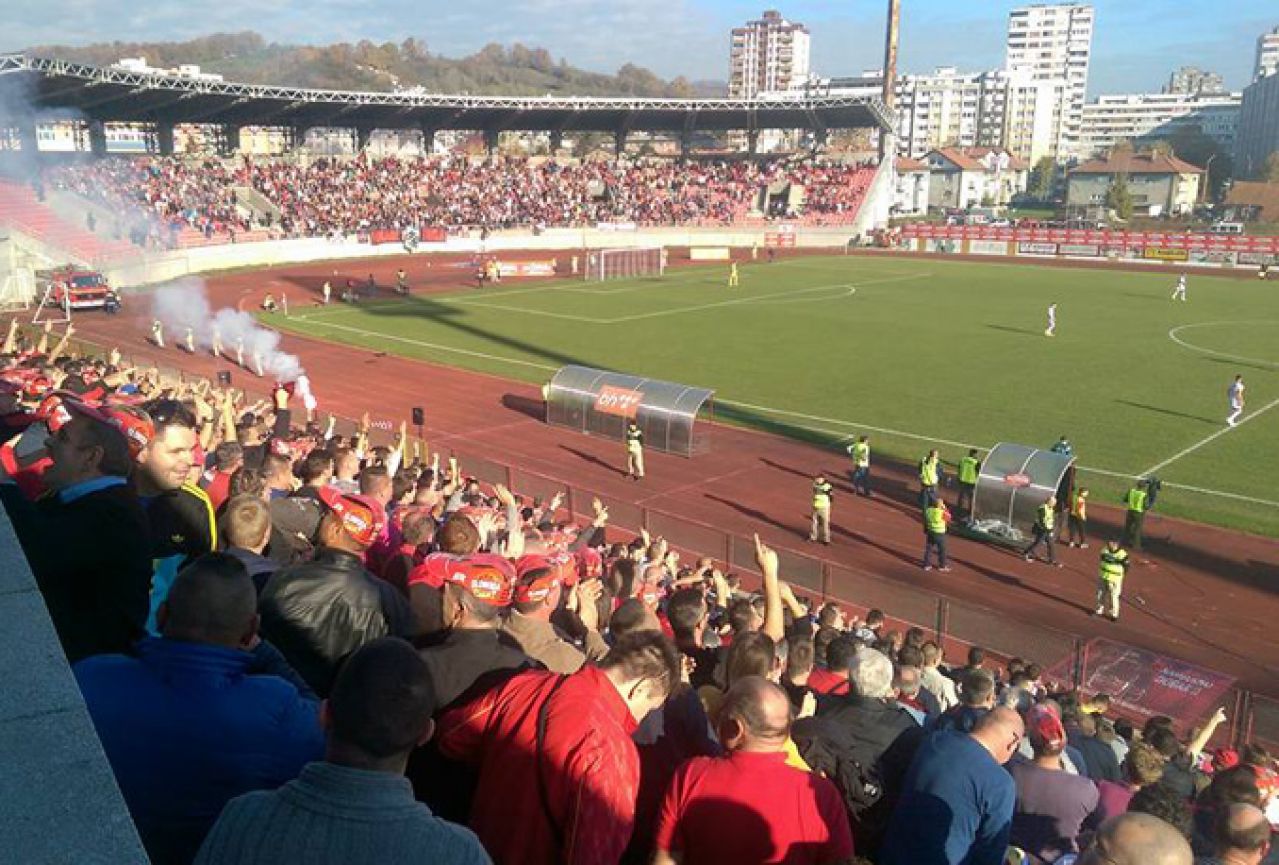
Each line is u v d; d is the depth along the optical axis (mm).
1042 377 46062
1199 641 21594
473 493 19141
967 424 38062
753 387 44219
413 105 100938
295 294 71250
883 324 61000
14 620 3102
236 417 22625
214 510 7980
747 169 119188
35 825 2357
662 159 125750
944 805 5473
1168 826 3832
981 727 5824
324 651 5473
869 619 16625
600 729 4219
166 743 3844
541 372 47094
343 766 3143
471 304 68562
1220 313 66125
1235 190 176750
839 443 35938
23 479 7266
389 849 3010
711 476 32594
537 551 10367
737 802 4590
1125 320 62938
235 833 3051
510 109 107688
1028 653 20359
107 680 3938
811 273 88938
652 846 4836
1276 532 27453
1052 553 25703
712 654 7641
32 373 15859
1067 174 187375
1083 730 11727
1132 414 39344
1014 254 104688
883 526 28344
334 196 97625
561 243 104438
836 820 4656
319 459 10117
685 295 73750
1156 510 29062
